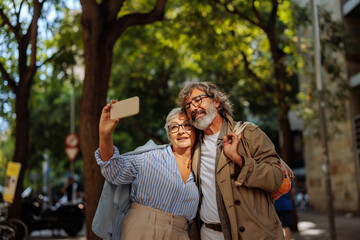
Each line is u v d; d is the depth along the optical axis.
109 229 3.67
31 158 25.19
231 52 12.49
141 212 3.65
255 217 3.50
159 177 3.67
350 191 19.64
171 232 3.61
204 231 3.81
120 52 18.30
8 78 9.59
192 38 11.32
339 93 14.73
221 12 11.39
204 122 3.69
